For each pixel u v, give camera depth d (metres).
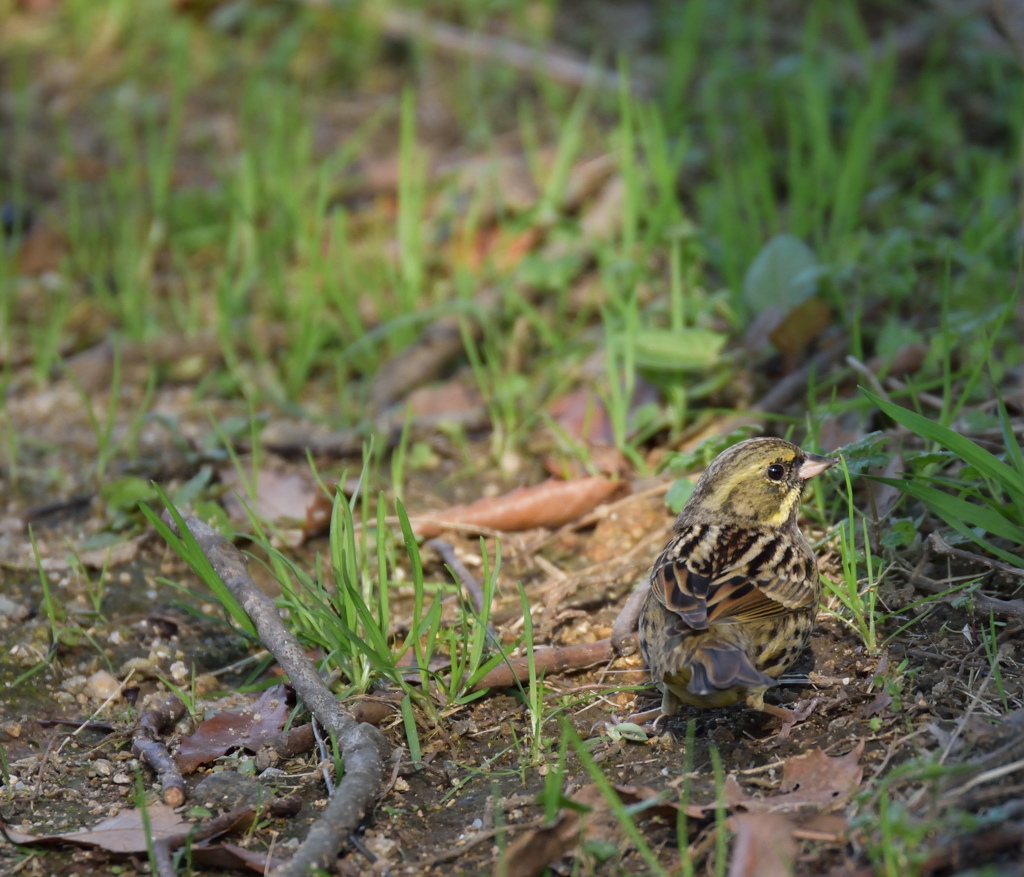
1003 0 10.36
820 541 8.12
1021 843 5.43
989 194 11.73
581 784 6.57
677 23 17.20
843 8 16.89
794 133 12.76
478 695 7.33
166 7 18.45
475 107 15.98
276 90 16.25
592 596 8.58
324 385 11.73
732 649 6.35
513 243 12.88
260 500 9.69
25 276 13.50
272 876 5.85
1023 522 7.27
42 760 7.23
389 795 6.66
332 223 13.61
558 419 10.42
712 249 11.97
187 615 8.66
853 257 11.18
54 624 8.16
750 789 6.36
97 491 10.14
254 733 7.23
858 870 5.51
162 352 11.97
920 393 9.49
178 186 14.74
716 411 9.59
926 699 6.70
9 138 16.03
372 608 7.84
